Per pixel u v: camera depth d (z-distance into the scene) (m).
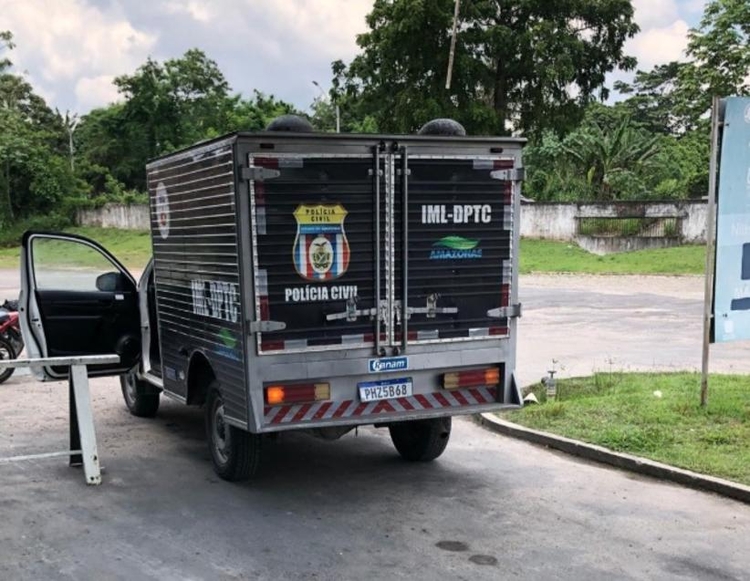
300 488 5.73
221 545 4.62
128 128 53.22
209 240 5.48
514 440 7.13
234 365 5.26
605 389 8.59
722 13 26.16
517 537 4.78
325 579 4.16
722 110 7.10
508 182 5.64
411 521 5.05
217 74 54.06
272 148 4.99
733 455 6.16
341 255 5.22
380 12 27.58
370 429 7.57
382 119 28.56
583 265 26.66
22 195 46.94
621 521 5.06
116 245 38.78
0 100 57.31
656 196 33.25
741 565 4.39
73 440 6.23
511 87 28.03
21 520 5.02
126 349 7.51
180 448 6.78
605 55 26.95
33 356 7.17
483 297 5.67
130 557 4.44
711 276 7.30
